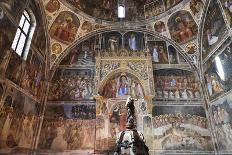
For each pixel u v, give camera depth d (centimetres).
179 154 1545
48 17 1775
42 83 1733
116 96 1762
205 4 1655
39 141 1592
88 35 2002
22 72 1423
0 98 1165
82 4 1888
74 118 1678
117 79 1841
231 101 1380
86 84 1816
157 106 1719
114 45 1980
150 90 1722
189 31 1861
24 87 1448
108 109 1706
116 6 2011
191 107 1706
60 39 1902
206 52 1714
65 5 1800
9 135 1259
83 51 1959
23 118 1427
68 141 1598
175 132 1620
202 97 1731
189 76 1839
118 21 2016
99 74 1797
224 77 1467
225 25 1439
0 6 1111
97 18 1972
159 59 1916
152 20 1962
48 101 1739
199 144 1571
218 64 1544
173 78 1836
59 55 1906
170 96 1758
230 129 1388
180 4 1789
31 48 1552
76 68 1883
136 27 2014
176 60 1908
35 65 1620
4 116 1209
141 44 1986
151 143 1584
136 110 1700
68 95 1767
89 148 1573
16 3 1284
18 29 1433
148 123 1650
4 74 1197
